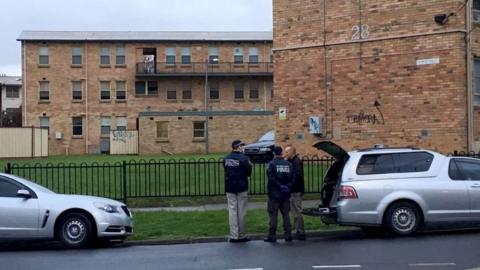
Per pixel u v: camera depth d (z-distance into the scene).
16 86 80.50
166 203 18.30
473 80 20.80
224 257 11.03
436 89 20.64
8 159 39.69
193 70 58.06
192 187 20.41
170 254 11.65
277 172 12.98
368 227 13.66
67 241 12.80
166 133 49.72
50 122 56.88
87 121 57.12
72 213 12.86
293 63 23.33
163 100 58.16
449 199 12.99
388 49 21.47
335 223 12.95
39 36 57.03
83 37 57.31
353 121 22.11
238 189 13.17
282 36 23.56
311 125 22.75
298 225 13.44
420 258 10.29
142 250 12.48
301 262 10.22
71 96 57.06
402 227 12.93
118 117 57.59
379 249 11.39
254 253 11.43
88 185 21.33
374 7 21.70
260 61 58.47
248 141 48.72
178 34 59.09
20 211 12.66
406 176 12.99
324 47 22.67
